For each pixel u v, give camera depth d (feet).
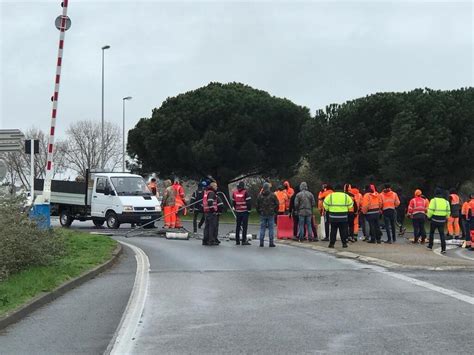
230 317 26.27
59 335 23.66
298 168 157.99
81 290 34.22
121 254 51.80
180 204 76.23
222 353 20.44
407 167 116.67
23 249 37.27
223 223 106.52
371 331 23.44
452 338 22.27
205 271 40.68
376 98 127.34
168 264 44.60
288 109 144.25
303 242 61.26
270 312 27.27
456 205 75.05
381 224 80.74
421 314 26.58
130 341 22.30
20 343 22.36
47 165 49.88
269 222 57.72
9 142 53.78
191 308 28.30
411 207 67.72
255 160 141.38
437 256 49.01
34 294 30.40
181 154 140.67
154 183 89.92
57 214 88.84
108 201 81.35
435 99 122.83
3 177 52.01
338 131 128.67
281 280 36.63
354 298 30.53
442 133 115.96
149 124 145.18
